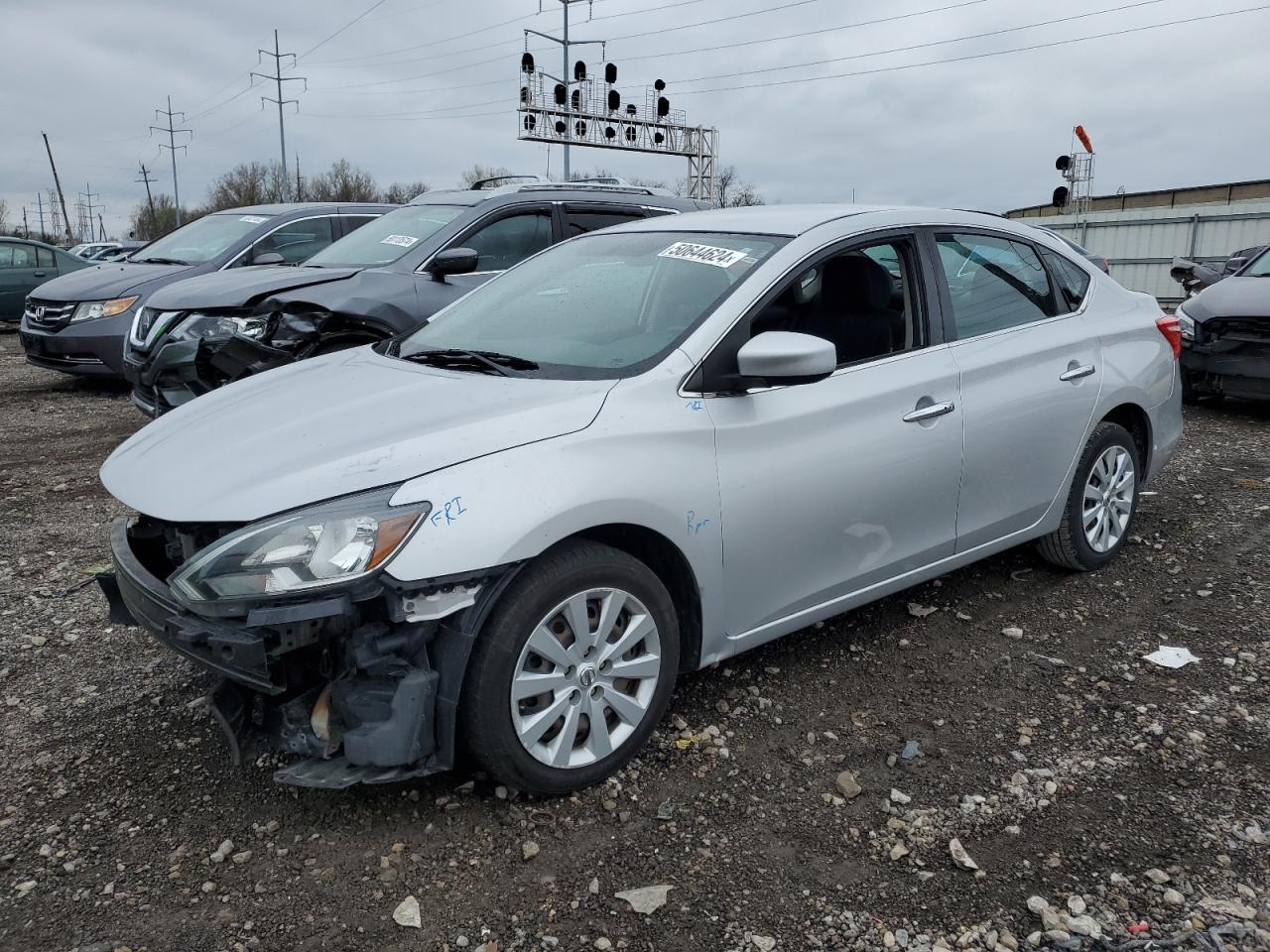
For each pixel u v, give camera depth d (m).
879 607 4.41
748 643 3.40
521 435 2.85
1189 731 3.33
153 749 3.30
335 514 2.61
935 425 3.74
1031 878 2.63
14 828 2.88
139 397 7.34
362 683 2.72
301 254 10.20
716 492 3.15
